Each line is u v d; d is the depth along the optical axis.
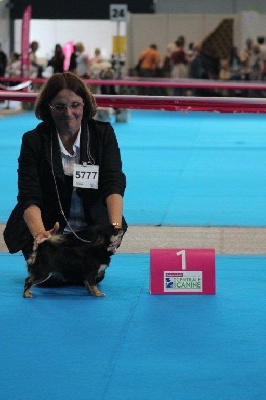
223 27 37.56
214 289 6.55
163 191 12.32
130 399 4.36
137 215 10.22
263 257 7.95
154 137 22.31
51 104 6.45
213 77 37.19
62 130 6.53
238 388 4.53
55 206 6.66
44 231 6.31
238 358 5.02
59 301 6.30
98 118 25.22
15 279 7.00
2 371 4.79
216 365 4.89
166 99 12.42
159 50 38.91
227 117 32.28
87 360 4.98
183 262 6.53
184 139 21.78
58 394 4.43
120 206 6.49
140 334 5.48
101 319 5.83
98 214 6.71
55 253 6.32
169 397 4.39
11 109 34.16
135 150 18.58
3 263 7.61
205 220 9.91
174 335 5.47
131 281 6.95
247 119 31.27
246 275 7.20
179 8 46.19
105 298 6.39
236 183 13.26
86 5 48.97
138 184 13.05
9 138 21.23
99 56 36.75
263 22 37.31
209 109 12.48
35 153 6.61
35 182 6.57
